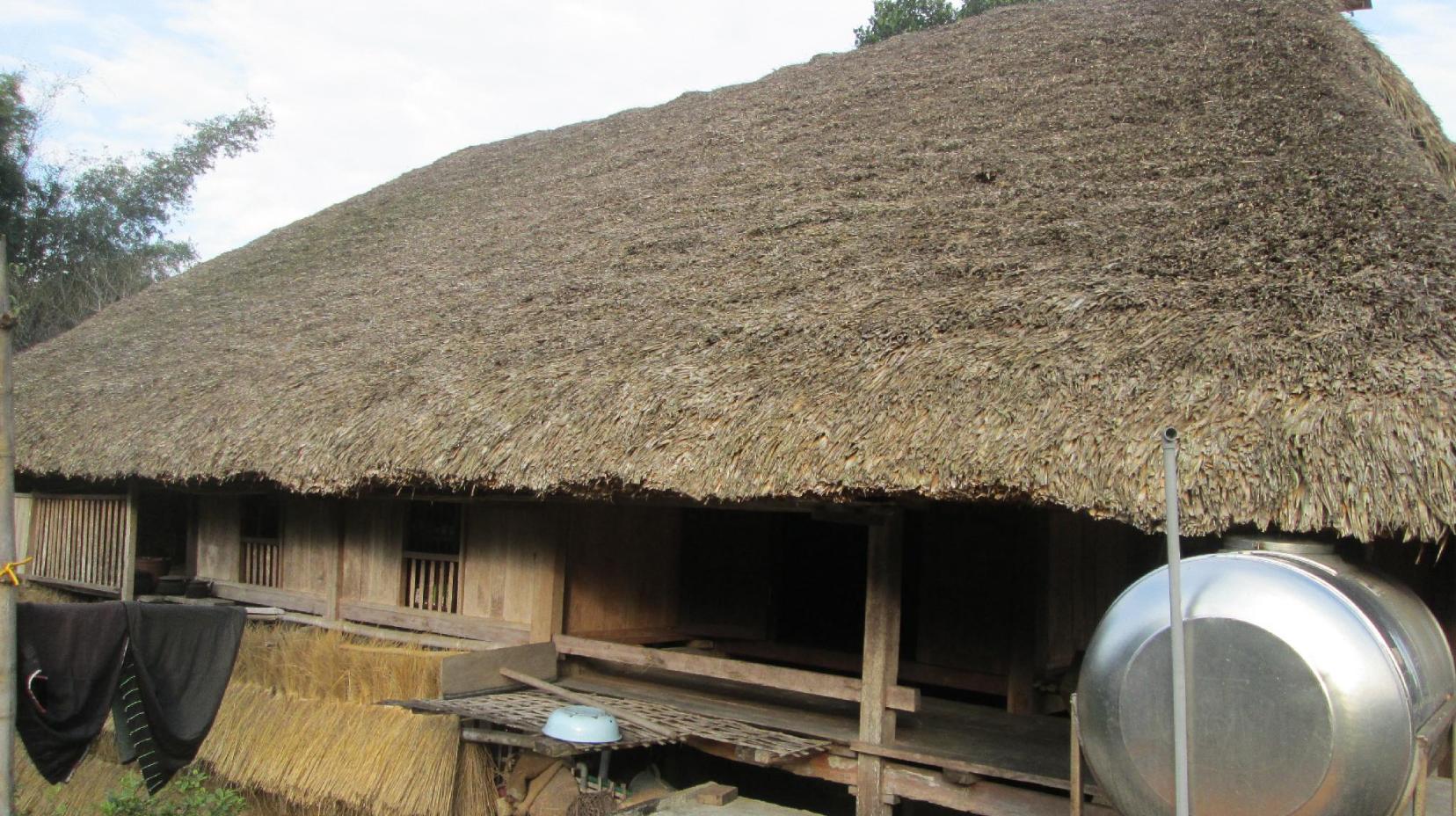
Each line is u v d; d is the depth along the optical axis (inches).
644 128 433.1
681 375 197.5
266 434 256.5
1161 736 120.0
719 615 297.7
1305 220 175.8
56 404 355.3
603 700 240.2
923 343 177.0
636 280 261.1
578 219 339.6
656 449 184.2
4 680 150.7
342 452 233.9
